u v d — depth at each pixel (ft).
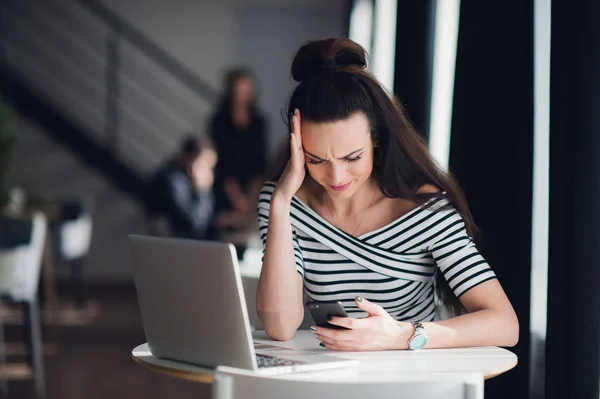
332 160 6.75
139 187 31.58
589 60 7.13
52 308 25.58
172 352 6.35
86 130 31.42
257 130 25.44
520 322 8.72
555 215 7.52
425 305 7.61
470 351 6.63
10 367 17.66
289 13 32.42
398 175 7.21
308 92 6.79
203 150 24.17
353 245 7.33
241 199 24.97
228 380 5.53
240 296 5.66
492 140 9.23
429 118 12.02
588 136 7.13
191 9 32.58
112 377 16.90
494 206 9.16
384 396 5.36
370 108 6.81
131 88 32.76
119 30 31.37
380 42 19.71
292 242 7.17
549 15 8.71
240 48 32.58
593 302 7.14
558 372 7.56
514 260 8.91
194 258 5.86
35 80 32.45
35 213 22.93
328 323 6.70
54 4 32.45
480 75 9.38
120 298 27.99
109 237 32.19
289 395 5.41
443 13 13.02
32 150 31.78
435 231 7.25
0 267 15.48
